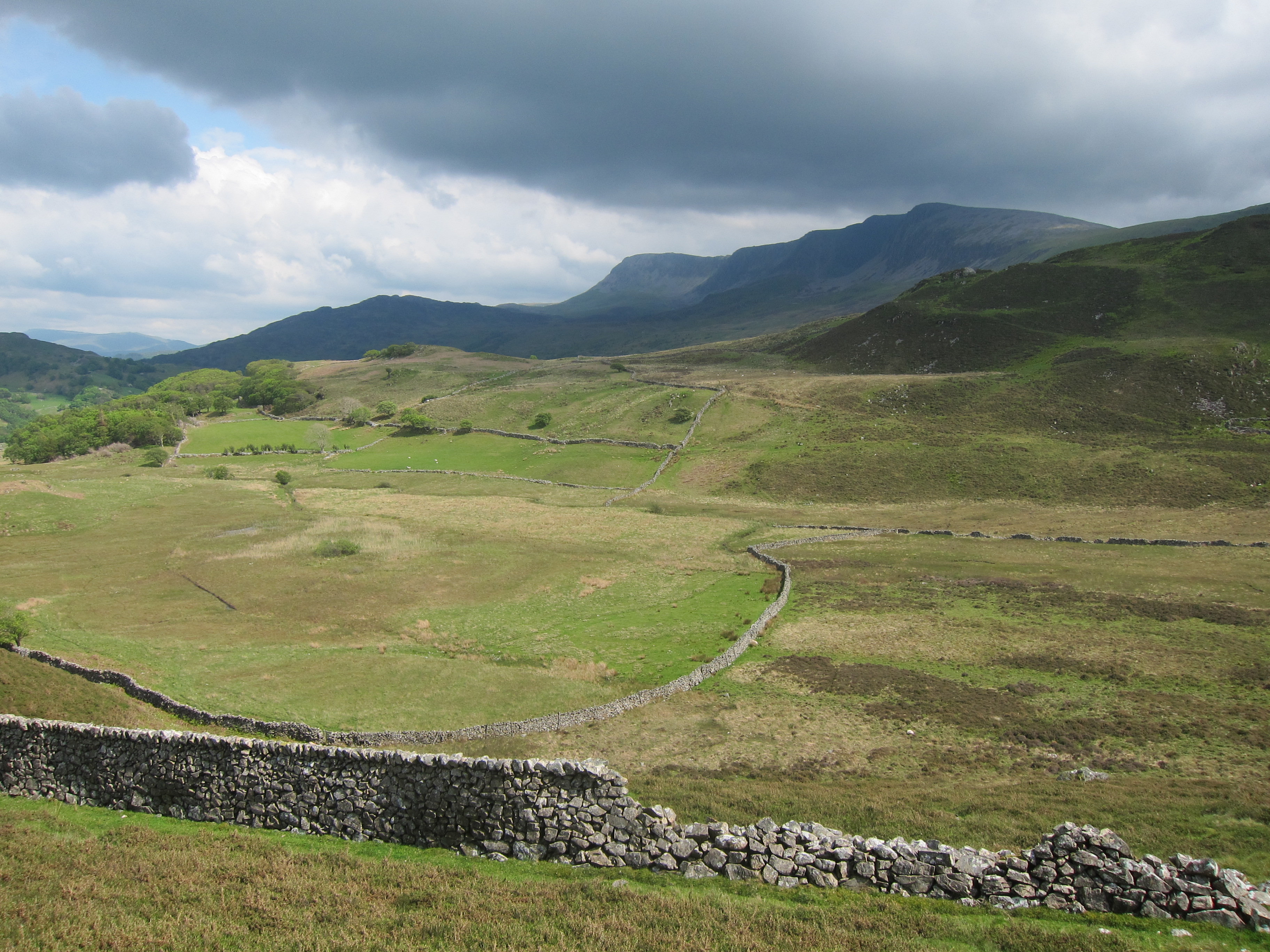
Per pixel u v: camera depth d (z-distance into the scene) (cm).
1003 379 13975
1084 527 8138
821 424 12900
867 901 1598
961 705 3881
